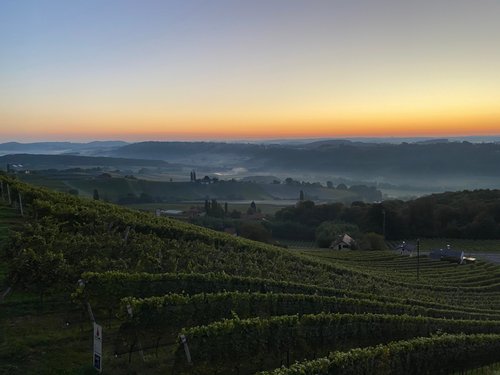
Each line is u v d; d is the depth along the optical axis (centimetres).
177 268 2650
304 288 2967
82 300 1803
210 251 3328
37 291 1934
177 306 1773
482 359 2547
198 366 1525
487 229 11081
